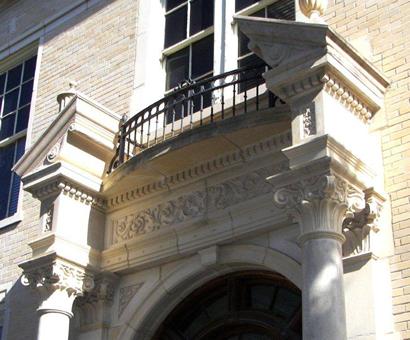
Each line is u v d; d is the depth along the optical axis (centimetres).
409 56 773
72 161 904
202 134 797
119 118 956
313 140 678
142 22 1110
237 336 848
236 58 984
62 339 845
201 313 884
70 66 1188
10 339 1033
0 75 1338
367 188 717
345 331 630
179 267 863
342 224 693
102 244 921
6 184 1219
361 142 739
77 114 908
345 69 706
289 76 711
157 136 978
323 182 665
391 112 757
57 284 858
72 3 1241
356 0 846
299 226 707
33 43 1284
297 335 786
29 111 1246
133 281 903
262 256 793
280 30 723
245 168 819
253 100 877
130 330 880
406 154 734
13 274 1084
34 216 1105
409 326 672
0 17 1352
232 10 1017
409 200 716
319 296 635
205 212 838
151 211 895
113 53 1127
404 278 691
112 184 902
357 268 709
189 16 1080
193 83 897
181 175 862
